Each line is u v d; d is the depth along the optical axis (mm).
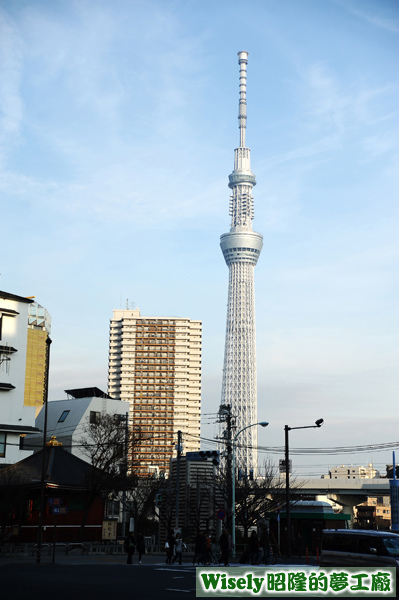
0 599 23203
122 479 70250
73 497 65562
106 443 72500
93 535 67000
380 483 156500
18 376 72250
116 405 105562
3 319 72062
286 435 61250
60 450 70188
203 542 43000
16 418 71312
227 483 75250
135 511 89125
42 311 127938
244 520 79562
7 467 64875
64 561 45500
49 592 25688
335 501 163000
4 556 50562
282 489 93625
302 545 71062
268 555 45250
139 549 45062
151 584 29938
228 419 64062
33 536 62062
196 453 59844
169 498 90250
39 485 61531
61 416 103625
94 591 26328
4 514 56625
